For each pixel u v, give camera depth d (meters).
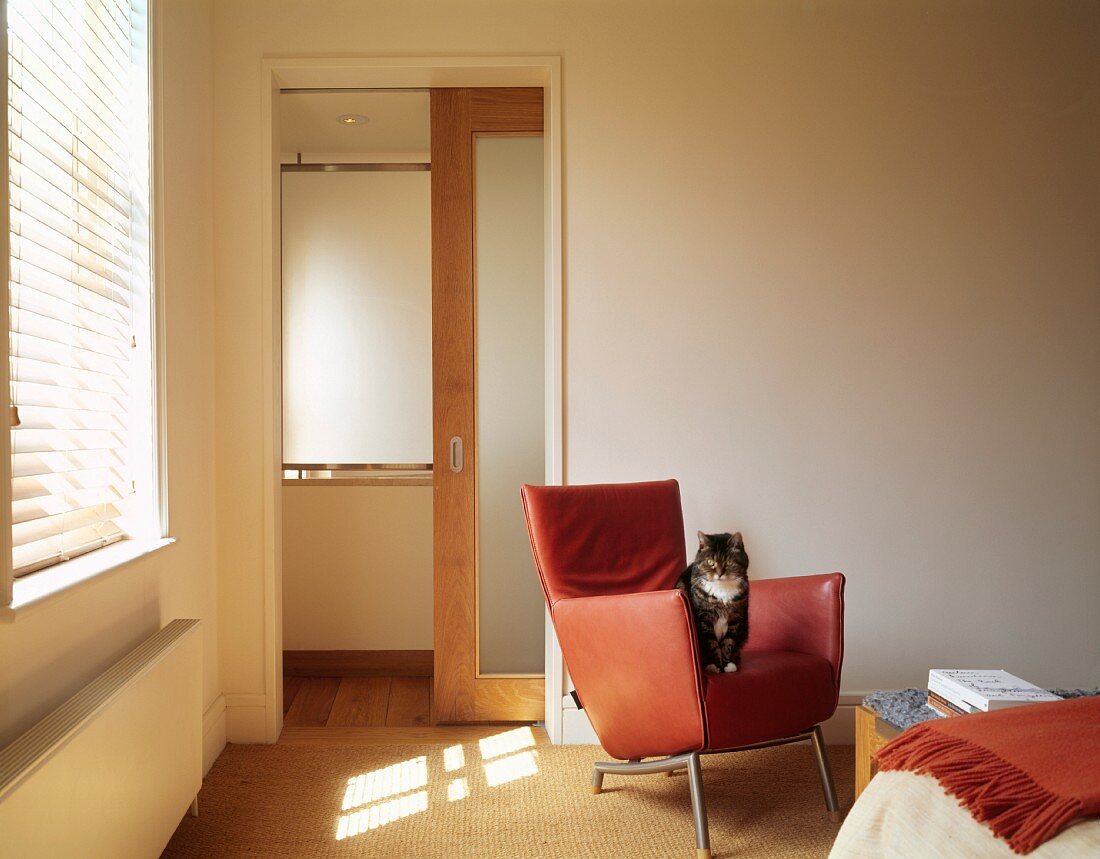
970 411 3.16
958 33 3.14
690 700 2.19
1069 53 3.15
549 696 3.13
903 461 3.15
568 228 3.09
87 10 2.10
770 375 3.13
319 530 4.10
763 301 3.12
